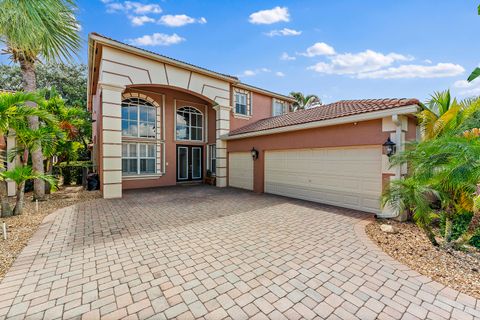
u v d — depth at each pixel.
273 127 9.88
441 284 3.20
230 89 14.27
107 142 9.60
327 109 10.93
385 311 2.67
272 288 3.12
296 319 2.55
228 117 13.77
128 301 2.84
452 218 4.47
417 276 3.42
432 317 2.57
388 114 6.35
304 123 8.59
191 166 15.13
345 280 3.32
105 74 9.48
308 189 9.12
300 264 3.81
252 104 15.62
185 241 4.83
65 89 22.48
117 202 8.91
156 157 13.47
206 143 15.55
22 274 3.45
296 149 9.52
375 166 7.04
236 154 13.05
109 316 2.57
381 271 3.57
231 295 2.97
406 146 6.48
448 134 4.84
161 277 3.39
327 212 7.30
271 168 10.80
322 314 2.62
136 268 3.66
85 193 10.95
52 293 2.98
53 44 4.66
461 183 3.74
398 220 6.34
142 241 4.82
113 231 5.46
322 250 4.38
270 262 3.88
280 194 10.37
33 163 8.84
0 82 20.84
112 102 9.67
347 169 7.80
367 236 5.16
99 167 12.09
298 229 5.64
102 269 3.62
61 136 8.31
